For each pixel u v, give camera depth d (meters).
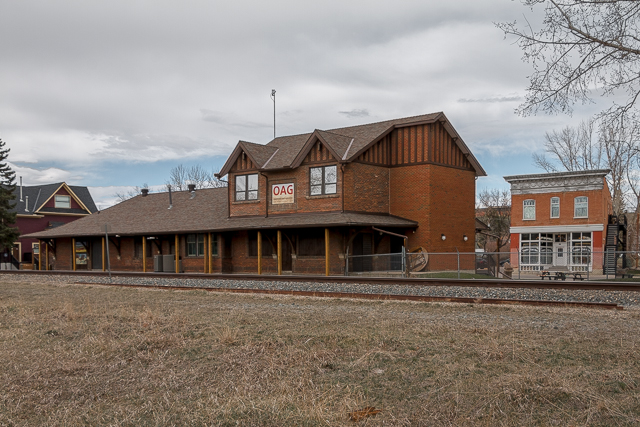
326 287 20.61
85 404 6.82
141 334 10.83
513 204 38.31
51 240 43.81
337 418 5.99
